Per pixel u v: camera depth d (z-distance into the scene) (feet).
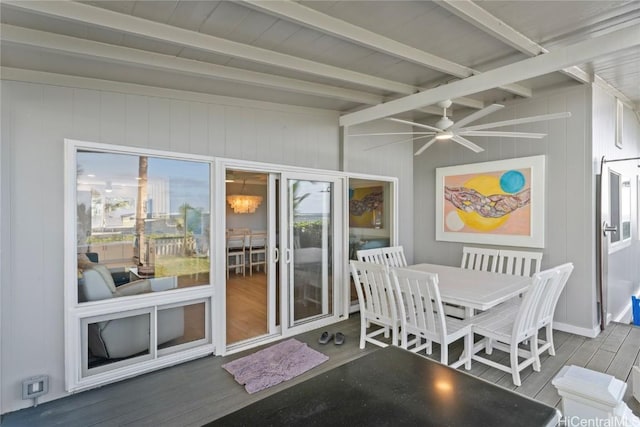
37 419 7.97
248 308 16.12
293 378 9.71
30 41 7.36
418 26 8.04
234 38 8.34
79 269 9.02
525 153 14.03
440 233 17.01
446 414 2.99
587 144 12.44
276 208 13.14
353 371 3.82
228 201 28.09
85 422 7.86
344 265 14.84
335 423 2.88
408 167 18.12
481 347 10.99
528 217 13.89
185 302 10.66
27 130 8.63
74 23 6.99
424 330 9.82
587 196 12.44
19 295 8.48
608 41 7.75
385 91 12.43
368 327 13.70
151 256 10.16
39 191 8.73
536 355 9.88
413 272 9.53
